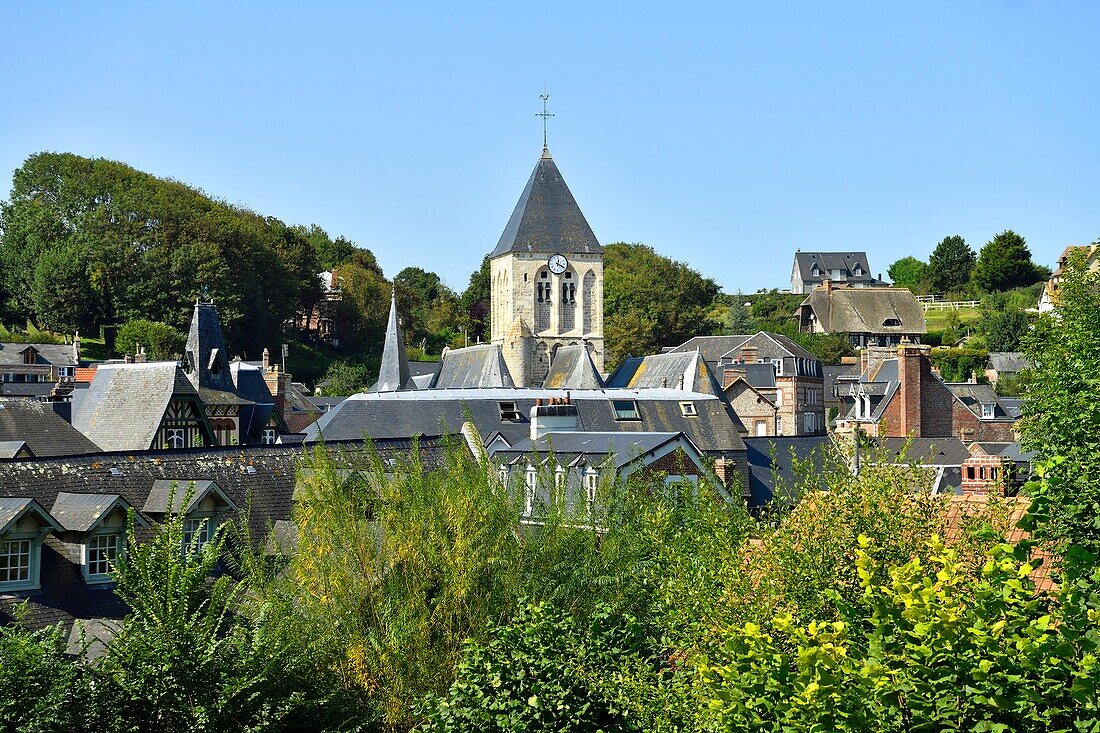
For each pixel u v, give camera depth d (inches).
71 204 6491.1
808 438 2659.9
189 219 6407.5
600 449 1948.8
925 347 4165.8
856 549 874.1
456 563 1150.3
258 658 1010.1
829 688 618.2
